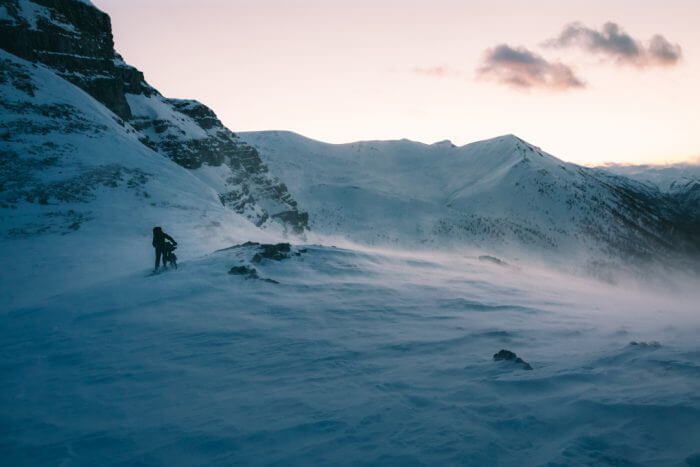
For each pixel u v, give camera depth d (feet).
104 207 115.14
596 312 58.18
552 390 20.27
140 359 30.01
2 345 34.40
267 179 343.87
